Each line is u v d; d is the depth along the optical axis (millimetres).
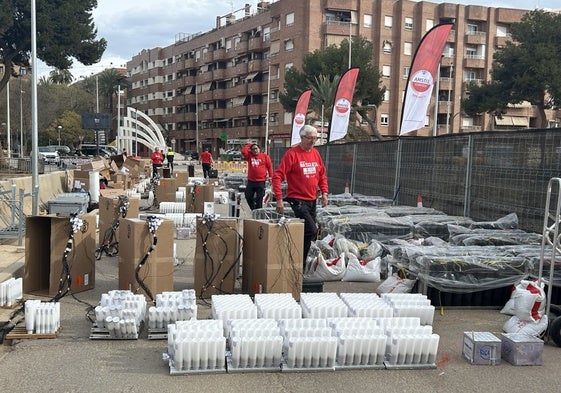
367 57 49562
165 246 6520
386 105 59719
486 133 9742
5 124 65562
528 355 4793
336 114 18125
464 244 7766
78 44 33438
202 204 15164
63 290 6578
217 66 76625
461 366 4762
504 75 47750
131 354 4871
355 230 9047
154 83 95875
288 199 7133
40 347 5008
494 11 63125
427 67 12008
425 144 12133
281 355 4617
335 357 4621
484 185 9812
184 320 5254
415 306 5582
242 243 7160
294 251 6426
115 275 7895
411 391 4238
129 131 51281
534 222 8461
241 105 70812
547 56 44562
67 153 66062
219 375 4465
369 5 58438
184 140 87625
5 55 33062
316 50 50969
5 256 8609
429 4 60375
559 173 7953
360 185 16453
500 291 6637
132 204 10062
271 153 35969
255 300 5672
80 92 86688
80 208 11672
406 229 9094
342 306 5488
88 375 4410
